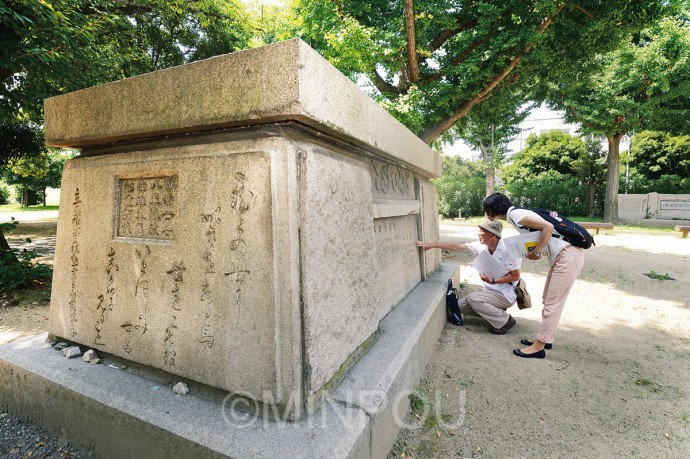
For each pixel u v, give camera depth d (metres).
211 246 1.61
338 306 1.71
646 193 18.03
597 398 2.33
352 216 1.95
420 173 3.94
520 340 3.31
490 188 19.41
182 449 1.37
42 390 1.84
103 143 2.13
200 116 1.63
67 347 2.13
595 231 13.16
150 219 1.85
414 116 6.64
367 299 2.04
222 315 1.57
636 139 19.33
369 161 2.56
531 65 7.20
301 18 7.90
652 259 7.53
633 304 4.48
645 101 12.59
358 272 1.96
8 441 1.79
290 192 1.47
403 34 7.06
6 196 33.88
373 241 2.19
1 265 4.55
